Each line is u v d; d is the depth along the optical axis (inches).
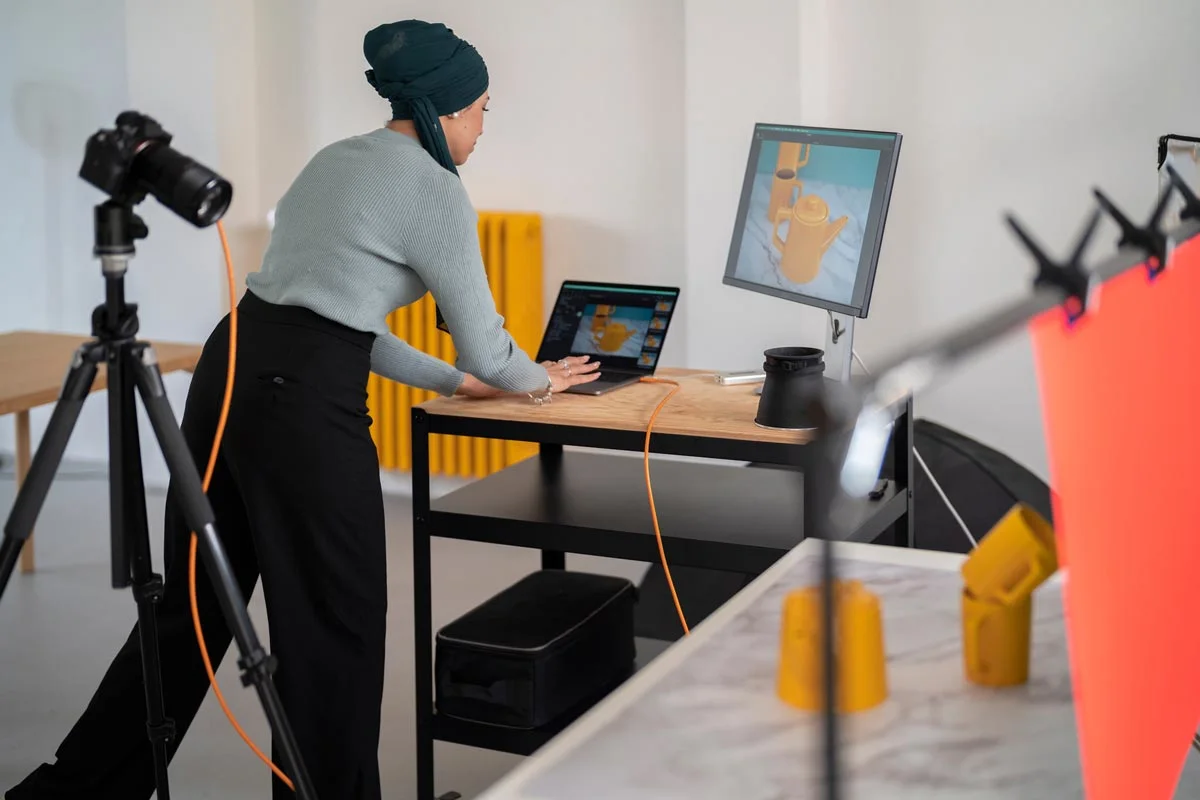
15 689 115.3
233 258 174.1
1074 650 30.3
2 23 183.9
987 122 135.0
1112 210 33.7
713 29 141.9
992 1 132.6
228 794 98.0
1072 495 29.6
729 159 143.9
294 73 171.9
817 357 80.0
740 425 81.0
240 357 79.5
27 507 60.3
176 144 171.9
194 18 168.1
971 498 125.8
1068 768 39.1
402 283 82.0
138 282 179.3
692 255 147.6
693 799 37.9
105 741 82.7
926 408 141.3
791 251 90.2
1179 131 127.7
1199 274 38.5
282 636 80.0
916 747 40.6
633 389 93.0
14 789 83.2
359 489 80.1
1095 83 130.0
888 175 82.0
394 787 98.3
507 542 88.0
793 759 40.3
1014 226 28.8
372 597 81.8
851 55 139.4
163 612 83.1
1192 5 125.2
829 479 26.1
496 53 160.6
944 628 49.7
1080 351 29.5
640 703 44.4
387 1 165.3
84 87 181.6
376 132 84.3
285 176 175.2
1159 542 35.5
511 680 87.7
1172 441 36.3
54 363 124.8
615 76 154.9
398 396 168.2
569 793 38.5
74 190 184.5
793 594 44.5
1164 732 36.9
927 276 140.2
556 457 106.7
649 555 84.4
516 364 85.5
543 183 160.9
